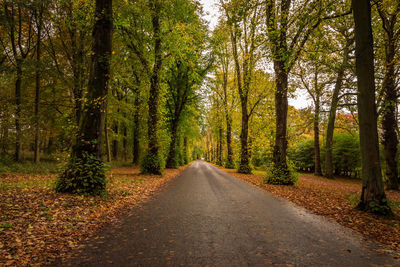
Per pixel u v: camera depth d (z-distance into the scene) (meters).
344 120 21.25
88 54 16.27
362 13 6.60
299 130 21.06
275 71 13.39
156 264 3.09
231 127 32.81
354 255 3.55
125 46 16.31
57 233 4.16
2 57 16.34
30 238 3.78
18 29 16.83
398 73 12.44
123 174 15.62
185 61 19.44
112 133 21.11
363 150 6.60
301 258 3.39
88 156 7.21
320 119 19.44
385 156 14.07
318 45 9.52
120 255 3.38
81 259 3.23
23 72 14.84
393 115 13.76
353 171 27.98
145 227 4.80
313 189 11.48
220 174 20.75
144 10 13.72
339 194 9.90
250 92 22.25
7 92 14.84
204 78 26.16
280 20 9.89
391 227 5.04
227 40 23.27
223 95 32.94
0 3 14.02
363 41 6.61
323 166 30.70
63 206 5.65
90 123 7.46
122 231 4.52
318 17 8.87
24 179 10.41
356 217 5.82
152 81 16.53
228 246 3.82
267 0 8.94
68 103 17.05
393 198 10.27
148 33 16.34
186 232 4.50
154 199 8.02
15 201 5.58
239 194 9.44
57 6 15.49
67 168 7.14
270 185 12.26
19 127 15.02
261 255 3.47
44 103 16.58
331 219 5.68
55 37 18.02
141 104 17.89
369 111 6.51
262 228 4.86
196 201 7.75
